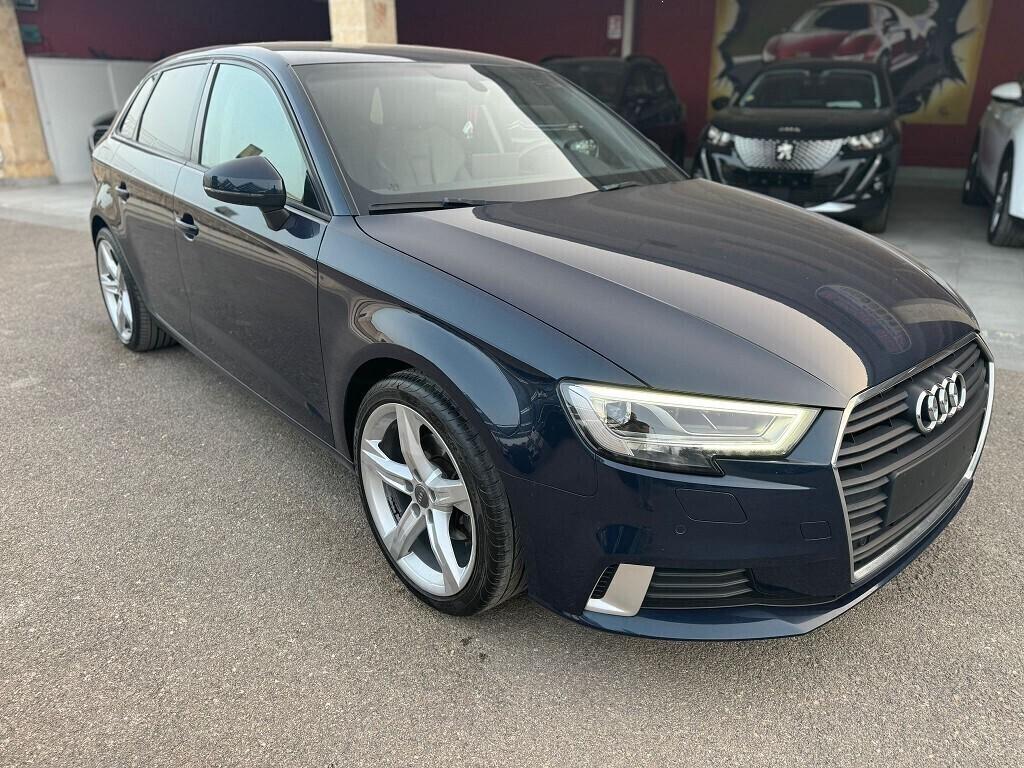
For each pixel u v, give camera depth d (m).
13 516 2.71
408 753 1.78
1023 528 2.62
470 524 2.01
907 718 1.87
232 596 2.30
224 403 3.64
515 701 1.93
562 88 3.34
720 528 1.66
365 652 2.08
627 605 1.80
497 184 2.60
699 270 2.04
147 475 3.00
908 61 10.75
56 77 11.03
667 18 11.92
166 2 12.24
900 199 9.01
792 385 1.67
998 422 3.34
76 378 3.93
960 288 5.14
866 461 1.76
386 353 2.06
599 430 1.68
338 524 2.68
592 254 2.08
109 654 2.06
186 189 3.07
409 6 13.55
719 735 1.83
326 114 2.53
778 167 6.40
